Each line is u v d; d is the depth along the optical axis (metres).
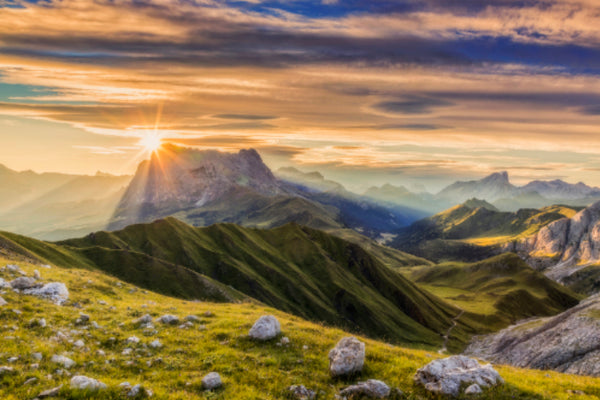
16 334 17.88
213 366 17.53
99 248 132.62
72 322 21.84
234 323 24.91
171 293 118.00
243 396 14.50
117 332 21.36
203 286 124.38
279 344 21.09
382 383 15.95
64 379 13.87
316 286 188.12
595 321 99.25
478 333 190.50
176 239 180.50
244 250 195.50
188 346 20.19
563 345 99.38
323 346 21.75
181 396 13.80
